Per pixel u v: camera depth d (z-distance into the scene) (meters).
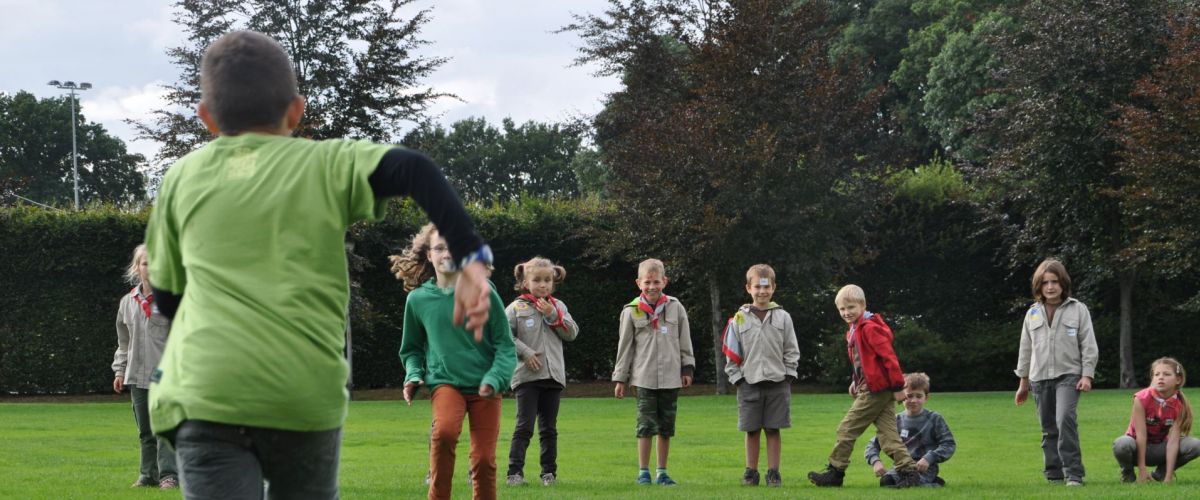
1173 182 22.94
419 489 8.52
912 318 27.75
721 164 24.12
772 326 9.52
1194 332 26.69
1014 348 25.50
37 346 25.38
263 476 3.02
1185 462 9.52
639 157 24.88
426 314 6.38
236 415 2.82
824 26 28.08
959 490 8.53
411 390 6.48
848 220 25.59
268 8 24.95
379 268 27.00
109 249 25.53
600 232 25.59
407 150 3.00
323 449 3.00
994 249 28.30
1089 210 25.77
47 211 26.27
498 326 6.29
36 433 14.78
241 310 2.89
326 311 2.98
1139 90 23.25
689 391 26.30
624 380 9.74
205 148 3.13
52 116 64.69
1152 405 9.38
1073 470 9.10
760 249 24.64
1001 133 26.62
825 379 25.64
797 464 11.39
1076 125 25.30
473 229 2.94
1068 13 25.66
